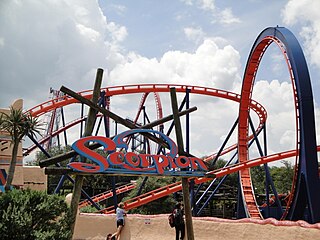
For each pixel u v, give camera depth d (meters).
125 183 72.31
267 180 43.00
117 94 44.81
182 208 19.89
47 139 61.25
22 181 37.47
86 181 71.00
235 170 38.53
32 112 40.41
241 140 43.72
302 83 30.41
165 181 54.47
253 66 42.16
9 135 37.31
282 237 16.91
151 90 46.28
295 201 30.28
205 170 17.17
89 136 14.88
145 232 21.83
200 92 47.91
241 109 43.78
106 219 21.94
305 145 29.39
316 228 15.73
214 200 68.81
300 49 32.09
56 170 14.03
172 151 16.58
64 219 12.74
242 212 41.16
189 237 16.50
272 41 37.47
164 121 17.16
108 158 14.96
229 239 19.06
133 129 16.05
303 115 29.70
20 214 11.05
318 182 28.88
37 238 11.00
